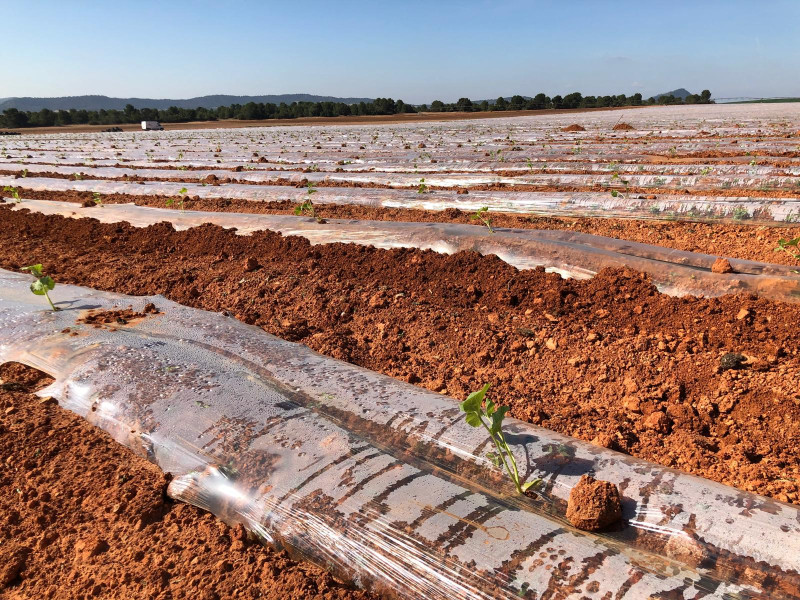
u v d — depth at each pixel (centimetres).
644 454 318
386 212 954
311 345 468
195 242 796
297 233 786
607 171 1256
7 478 319
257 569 247
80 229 916
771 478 290
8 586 256
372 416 322
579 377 405
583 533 234
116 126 5431
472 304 558
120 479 310
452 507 250
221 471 290
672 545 224
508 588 212
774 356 411
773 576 206
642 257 602
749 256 650
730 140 1767
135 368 386
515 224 830
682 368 397
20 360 430
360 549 239
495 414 259
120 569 255
